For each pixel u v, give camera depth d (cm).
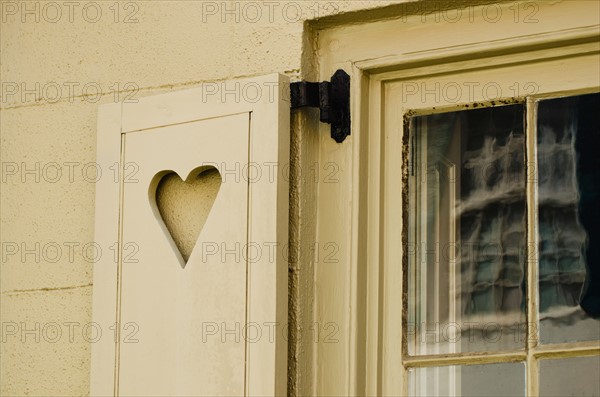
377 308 477
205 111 482
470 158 476
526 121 466
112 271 495
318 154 488
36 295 538
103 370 490
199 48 512
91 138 535
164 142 491
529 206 462
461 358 464
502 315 462
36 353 534
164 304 480
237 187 470
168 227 494
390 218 483
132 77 528
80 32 545
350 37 490
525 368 454
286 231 466
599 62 455
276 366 455
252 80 473
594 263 450
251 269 462
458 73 479
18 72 559
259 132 468
